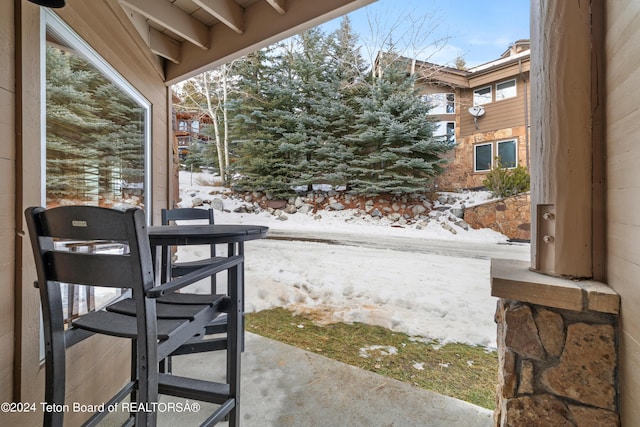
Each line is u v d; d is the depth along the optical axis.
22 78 1.11
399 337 2.65
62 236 0.86
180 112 12.36
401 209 9.06
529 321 1.13
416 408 1.64
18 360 1.08
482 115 10.60
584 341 1.06
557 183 1.17
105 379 1.67
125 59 2.05
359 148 9.66
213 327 1.67
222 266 1.20
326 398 1.72
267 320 3.04
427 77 10.62
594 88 1.13
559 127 1.16
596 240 1.12
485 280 4.28
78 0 1.50
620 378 1.00
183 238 1.30
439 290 3.88
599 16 1.12
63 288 1.49
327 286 4.06
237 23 2.16
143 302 0.83
